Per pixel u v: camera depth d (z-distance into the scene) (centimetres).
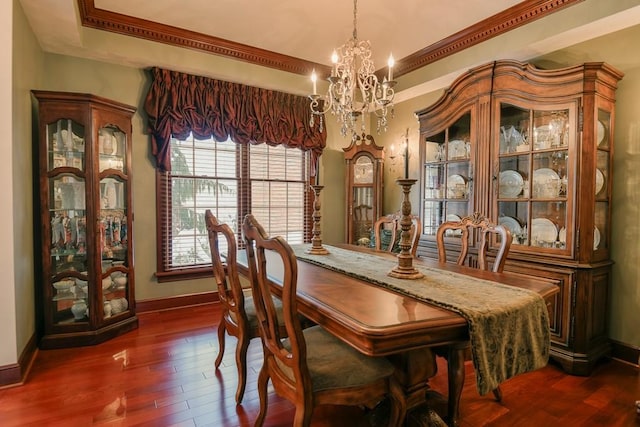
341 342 162
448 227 233
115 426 177
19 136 227
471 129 305
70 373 229
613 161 256
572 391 215
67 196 275
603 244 253
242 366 196
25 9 236
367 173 437
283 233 427
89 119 266
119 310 301
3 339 212
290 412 191
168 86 337
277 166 422
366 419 182
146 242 348
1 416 183
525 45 281
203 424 180
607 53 259
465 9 280
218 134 363
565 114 248
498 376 127
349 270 190
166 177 356
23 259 233
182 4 279
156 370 234
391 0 271
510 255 274
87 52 303
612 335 258
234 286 188
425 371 154
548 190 260
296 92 405
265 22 306
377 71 400
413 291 149
